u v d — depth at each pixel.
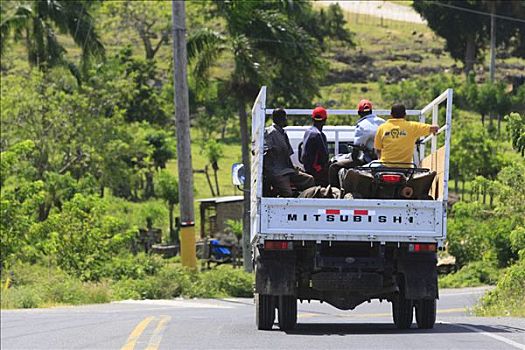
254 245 44.69
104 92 155.12
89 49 157.25
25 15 150.50
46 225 105.31
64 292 85.25
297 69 127.44
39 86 148.25
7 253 101.50
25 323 51.94
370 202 40.16
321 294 43.12
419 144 48.31
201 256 139.88
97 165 151.12
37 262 106.19
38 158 144.75
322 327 45.69
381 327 45.09
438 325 45.25
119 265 103.69
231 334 40.19
